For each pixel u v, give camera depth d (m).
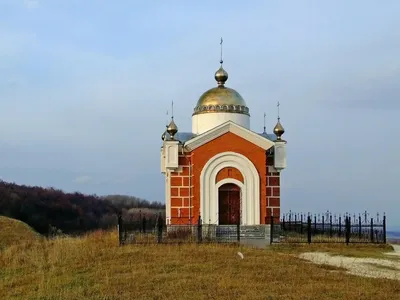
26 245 36.97
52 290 21.56
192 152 39.91
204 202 39.47
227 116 42.97
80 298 19.81
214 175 39.75
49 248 33.69
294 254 29.52
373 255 29.78
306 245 32.53
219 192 40.25
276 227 38.38
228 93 43.91
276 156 40.72
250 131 39.97
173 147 39.88
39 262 28.30
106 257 27.58
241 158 39.97
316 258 27.98
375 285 20.36
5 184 105.38
